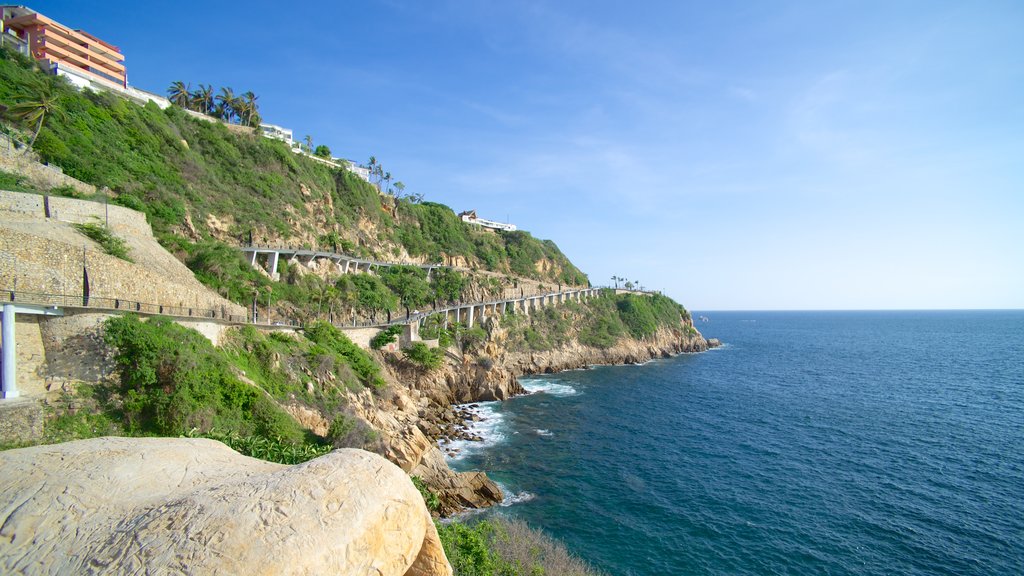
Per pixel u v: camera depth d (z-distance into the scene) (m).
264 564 6.50
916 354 147.12
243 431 32.75
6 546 6.98
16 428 23.23
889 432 60.31
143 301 35.41
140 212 44.69
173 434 28.80
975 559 31.72
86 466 8.66
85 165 48.56
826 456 51.44
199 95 85.94
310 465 8.40
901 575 30.28
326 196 88.12
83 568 6.53
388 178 119.31
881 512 38.28
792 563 31.59
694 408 73.06
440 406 67.88
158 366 30.66
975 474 45.81
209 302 43.91
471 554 24.55
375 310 78.00
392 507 8.25
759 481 44.62
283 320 58.34
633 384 92.06
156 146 61.81
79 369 28.17
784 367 117.00
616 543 33.78
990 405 74.88
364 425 40.41
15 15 70.44
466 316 100.25
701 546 33.56
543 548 31.11
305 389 42.53
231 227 62.62
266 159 80.12
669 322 148.00
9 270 27.61
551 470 47.00
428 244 112.75
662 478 45.28
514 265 134.00
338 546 7.21
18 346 26.36
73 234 34.25
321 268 73.12
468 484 40.47
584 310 128.50
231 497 7.41
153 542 6.68
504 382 80.06
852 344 182.75
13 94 48.47
